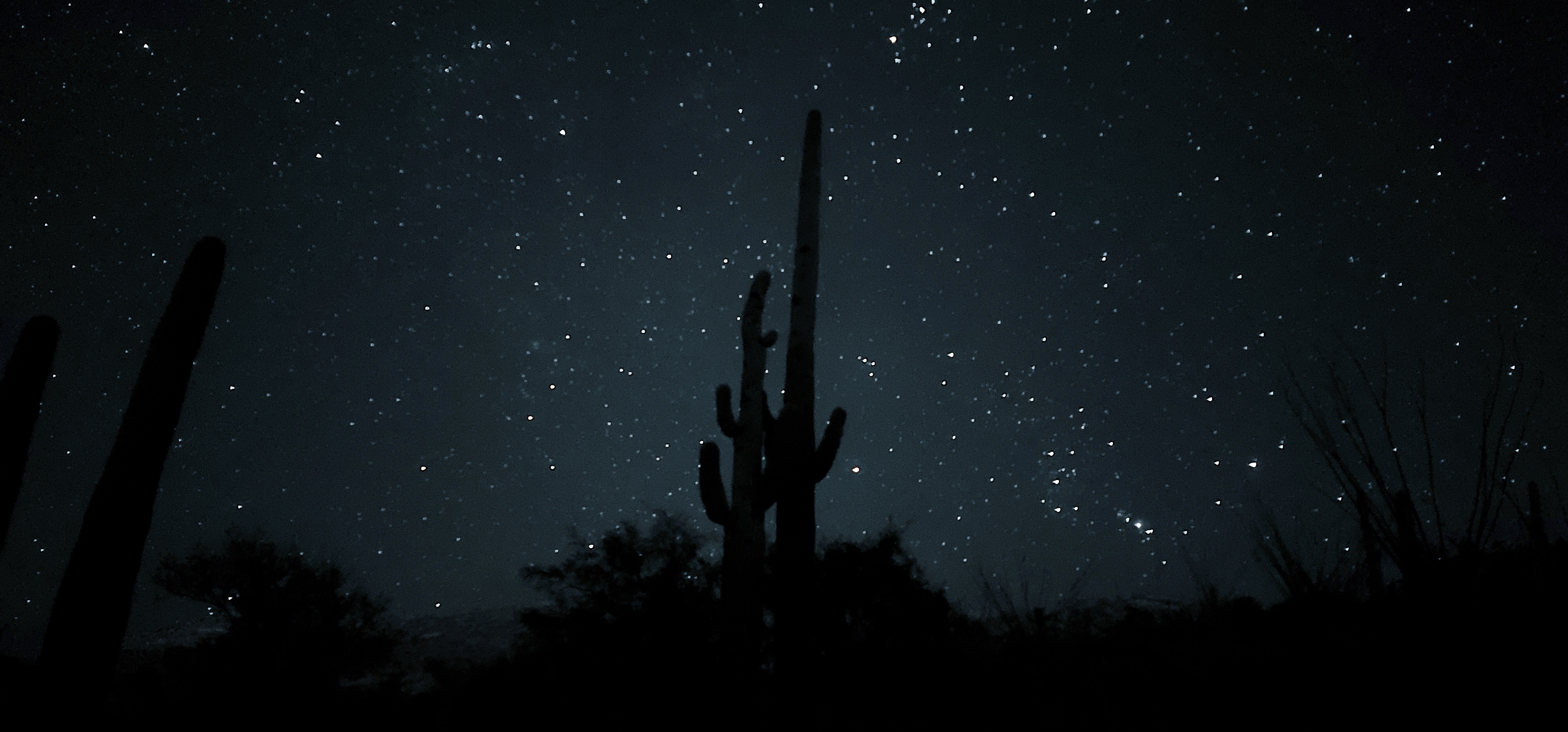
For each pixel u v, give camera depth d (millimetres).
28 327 2885
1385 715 2018
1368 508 2092
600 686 3588
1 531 2613
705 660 3643
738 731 3307
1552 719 1747
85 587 2574
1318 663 2363
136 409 2830
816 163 4980
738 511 4441
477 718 3662
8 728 2324
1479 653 1908
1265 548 2697
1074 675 3467
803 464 3846
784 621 3504
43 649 2510
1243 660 2861
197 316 3035
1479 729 1822
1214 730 2502
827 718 3295
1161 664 3205
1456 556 2002
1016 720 3127
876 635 3826
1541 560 1995
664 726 3355
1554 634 1875
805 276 4586
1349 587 2527
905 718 3268
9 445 2693
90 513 2674
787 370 4352
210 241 3158
